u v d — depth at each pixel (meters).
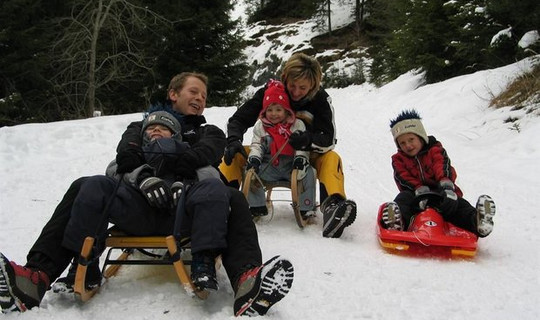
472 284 2.57
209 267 2.16
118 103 16.14
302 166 3.46
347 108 13.81
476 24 11.00
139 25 13.59
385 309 2.23
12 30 11.02
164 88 15.62
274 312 2.13
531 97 8.11
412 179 3.53
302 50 29.91
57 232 2.18
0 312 2.06
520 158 6.25
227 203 2.25
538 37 9.58
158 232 2.39
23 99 11.95
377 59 21.08
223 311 2.08
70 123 8.91
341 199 3.47
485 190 4.94
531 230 3.61
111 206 2.25
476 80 10.39
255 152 3.57
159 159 2.55
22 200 4.62
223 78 15.97
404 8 15.45
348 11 32.00
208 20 15.13
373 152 7.02
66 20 13.62
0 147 7.11
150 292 2.32
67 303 2.20
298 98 3.66
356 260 2.91
